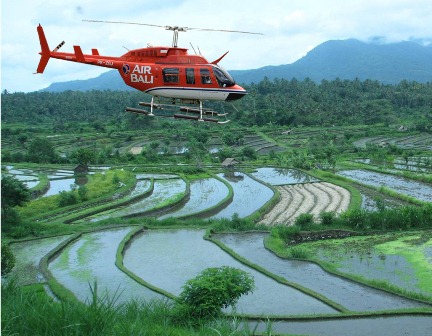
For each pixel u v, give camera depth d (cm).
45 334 995
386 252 5019
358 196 7669
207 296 2736
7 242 5500
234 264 4762
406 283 4172
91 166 11738
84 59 3120
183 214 7206
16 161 12362
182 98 2969
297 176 10094
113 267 4709
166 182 9775
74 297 3819
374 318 3391
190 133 16262
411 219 5850
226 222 6219
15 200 6072
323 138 15462
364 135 16375
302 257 4928
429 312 3412
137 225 6228
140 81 2998
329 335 3123
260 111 19300
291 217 6731
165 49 2948
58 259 5022
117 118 19888
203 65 2889
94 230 6056
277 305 3706
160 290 3994
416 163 11275
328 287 4103
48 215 7138
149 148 12925
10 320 1019
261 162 11806
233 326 1259
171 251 5253
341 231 5731
